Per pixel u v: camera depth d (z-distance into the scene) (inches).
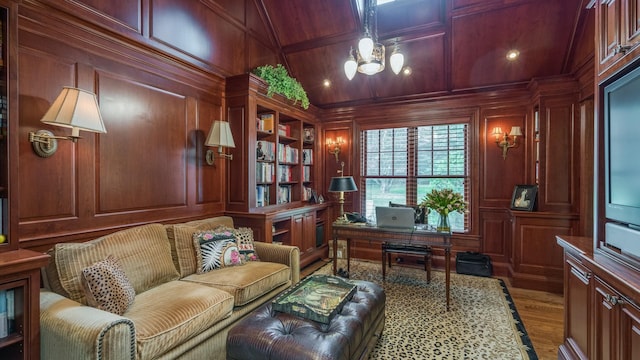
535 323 105.8
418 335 96.9
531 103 155.8
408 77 173.8
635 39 54.6
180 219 119.5
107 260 75.7
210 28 133.2
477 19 141.9
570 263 75.7
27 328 59.2
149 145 107.4
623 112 58.5
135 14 101.7
